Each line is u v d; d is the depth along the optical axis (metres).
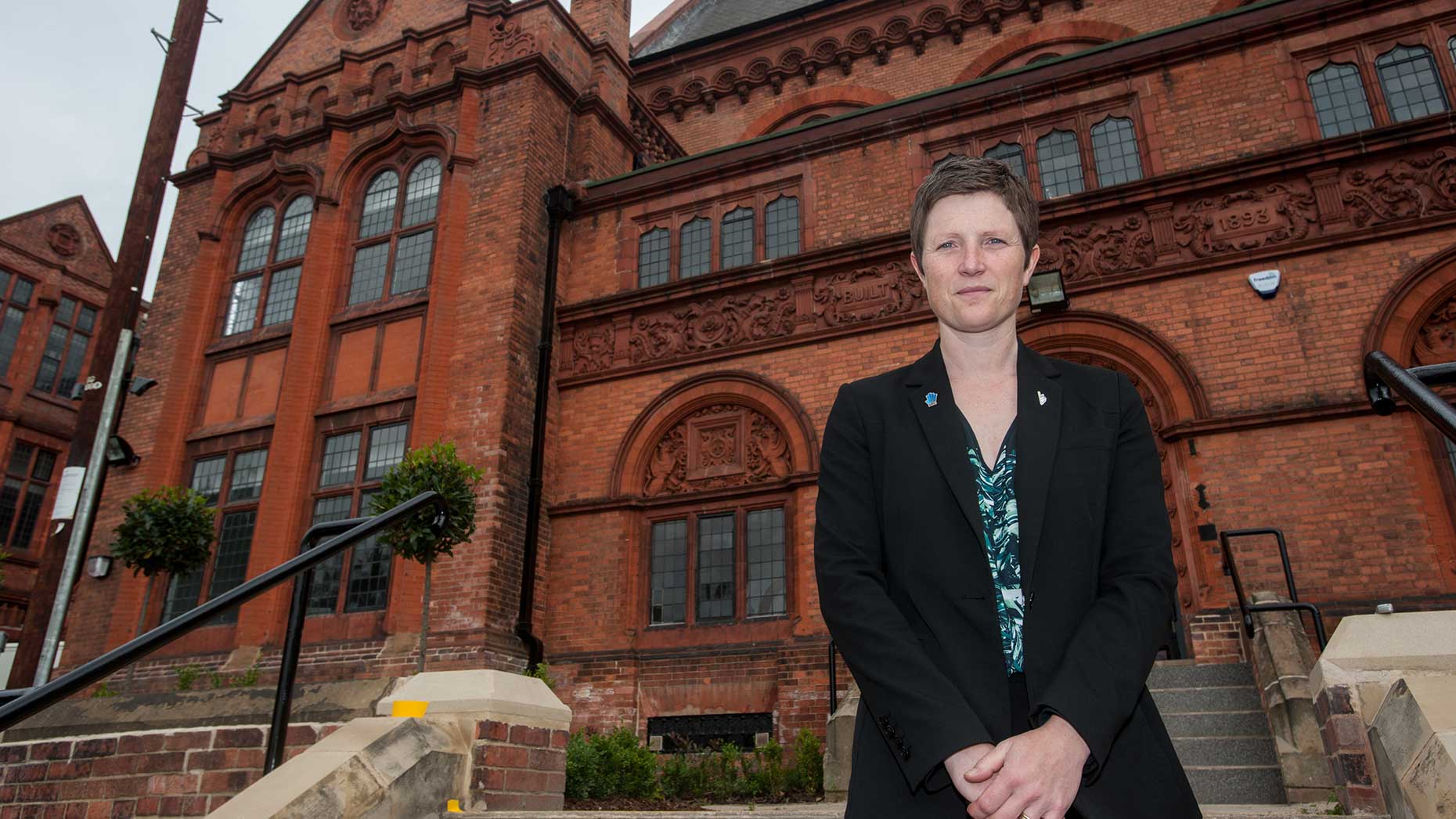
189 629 2.90
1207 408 9.69
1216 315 10.02
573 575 12.01
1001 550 1.52
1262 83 10.70
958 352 1.66
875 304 11.69
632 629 11.54
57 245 25.61
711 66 19.48
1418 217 9.43
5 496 23.08
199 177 16.69
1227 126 10.69
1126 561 1.46
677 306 12.91
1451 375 3.00
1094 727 1.19
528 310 12.98
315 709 4.56
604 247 13.80
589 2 16.45
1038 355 1.68
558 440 12.89
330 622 12.01
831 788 7.41
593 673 11.30
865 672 1.36
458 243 13.44
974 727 1.22
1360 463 8.99
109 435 11.77
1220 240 10.24
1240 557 9.08
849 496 1.59
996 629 1.38
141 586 13.49
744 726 10.59
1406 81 10.27
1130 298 10.46
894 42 18.08
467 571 11.29
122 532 11.58
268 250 15.66
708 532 11.82
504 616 11.27
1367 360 3.20
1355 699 2.96
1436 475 8.77
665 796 8.42
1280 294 9.83
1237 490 9.34
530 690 4.30
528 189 13.48
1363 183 9.82
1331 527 8.88
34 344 24.39
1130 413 1.58
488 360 12.48
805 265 12.12
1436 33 10.25
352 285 14.48
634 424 12.44
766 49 19.11
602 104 15.02
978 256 1.62
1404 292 9.29
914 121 12.33
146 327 15.63
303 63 17.05
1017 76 12.03
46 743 4.93
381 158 15.09
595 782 7.78
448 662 10.80
